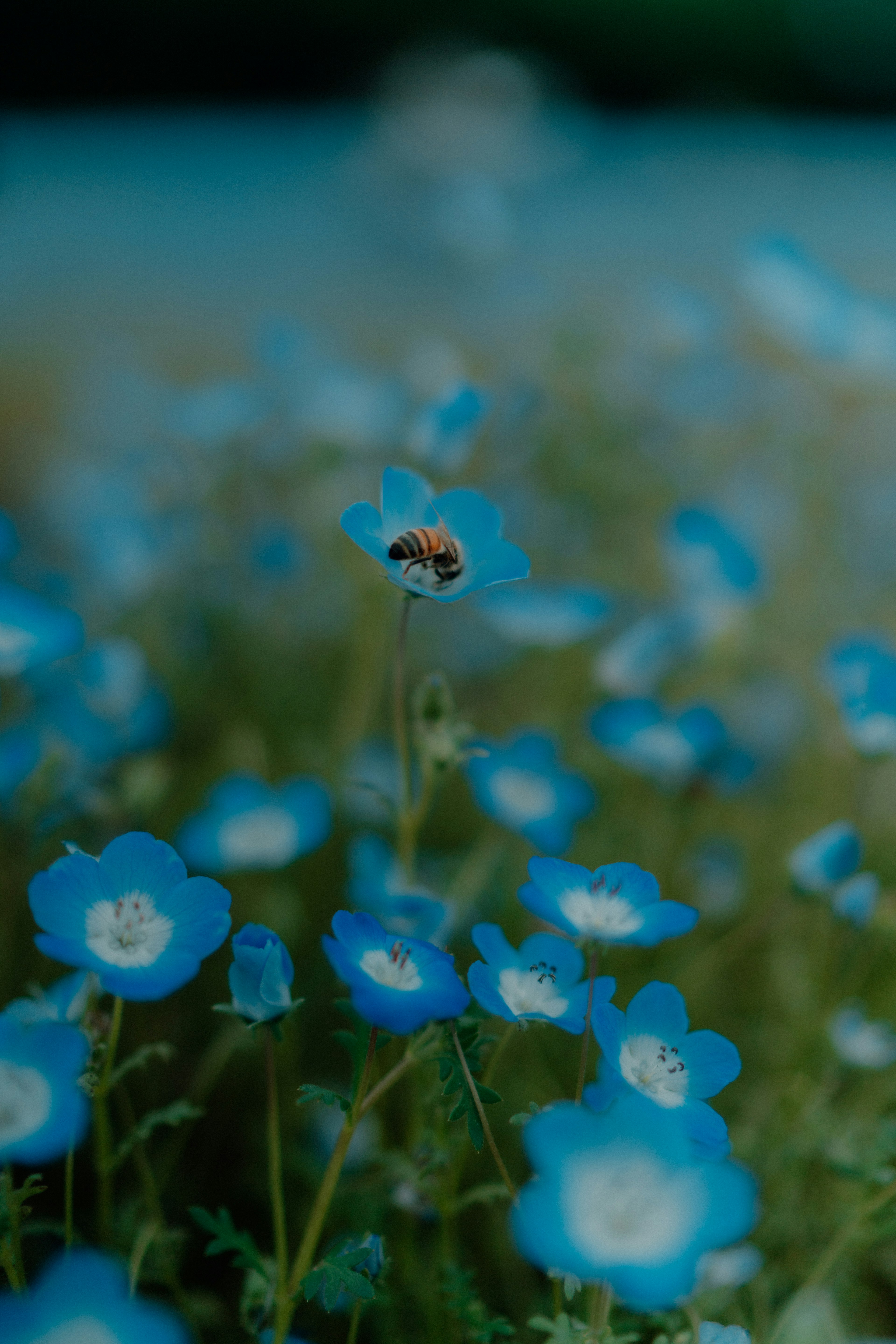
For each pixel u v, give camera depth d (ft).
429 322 4.13
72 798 1.67
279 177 8.59
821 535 2.51
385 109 6.24
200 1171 1.65
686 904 1.89
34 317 4.90
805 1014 1.69
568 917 1.31
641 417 2.44
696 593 2.06
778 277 2.43
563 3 12.81
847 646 1.70
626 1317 1.43
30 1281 1.52
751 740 2.11
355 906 1.69
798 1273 1.53
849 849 1.61
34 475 3.18
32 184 8.03
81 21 12.32
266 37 12.78
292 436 2.31
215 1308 1.51
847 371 2.55
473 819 2.09
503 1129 1.62
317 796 1.73
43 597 2.14
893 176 8.62
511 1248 1.55
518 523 2.30
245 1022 1.31
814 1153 1.55
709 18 12.75
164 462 2.47
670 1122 1.20
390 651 2.36
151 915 1.28
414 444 1.66
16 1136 1.22
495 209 3.87
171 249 6.31
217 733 2.28
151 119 12.07
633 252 5.92
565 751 2.06
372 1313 1.48
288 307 4.94
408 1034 1.26
